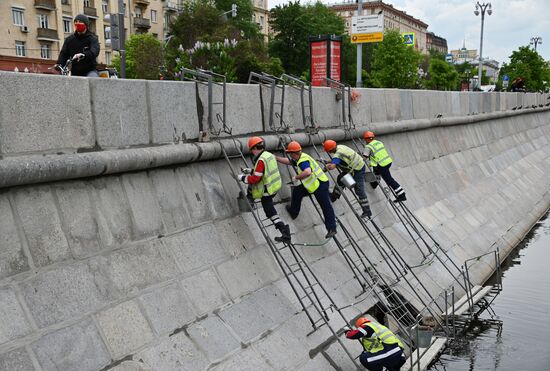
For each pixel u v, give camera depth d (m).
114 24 13.16
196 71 8.22
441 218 15.87
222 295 7.59
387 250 12.10
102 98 6.71
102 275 6.32
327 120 12.25
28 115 5.85
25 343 5.33
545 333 11.14
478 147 23.14
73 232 6.23
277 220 8.31
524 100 32.84
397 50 44.59
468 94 22.48
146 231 7.12
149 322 6.50
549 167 30.39
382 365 7.86
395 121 15.73
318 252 10.05
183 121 8.02
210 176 8.62
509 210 20.44
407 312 9.88
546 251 17.47
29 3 42.59
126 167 6.93
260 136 9.70
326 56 16.80
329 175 12.07
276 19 52.09
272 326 7.84
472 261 14.80
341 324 8.81
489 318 12.00
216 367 6.75
